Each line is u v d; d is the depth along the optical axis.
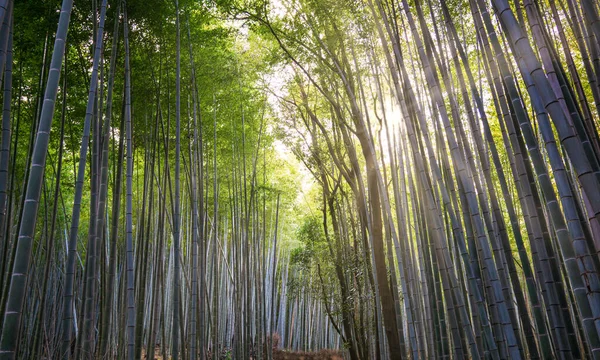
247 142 11.38
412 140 4.29
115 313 8.35
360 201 9.42
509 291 3.94
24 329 7.60
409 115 4.53
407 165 5.70
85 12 6.52
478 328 4.30
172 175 11.15
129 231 5.45
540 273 3.79
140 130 8.23
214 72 8.87
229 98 9.80
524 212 3.96
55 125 8.48
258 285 11.33
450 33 4.41
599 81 3.45
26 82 7.50
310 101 10.58
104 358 5.44
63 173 10.66
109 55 6.89
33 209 3.21
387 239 6.88
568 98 3.47
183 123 8.88
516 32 2.58
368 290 9.05
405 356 6.61
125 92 5.97
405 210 6.61
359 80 6.99
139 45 7.36
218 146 10.70
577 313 4.82
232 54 9.84
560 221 2.62
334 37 7.68
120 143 6.23
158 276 7.39
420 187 5.11
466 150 4.26
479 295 3.73
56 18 6.20
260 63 10.25
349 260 10.15
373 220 8.04
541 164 2.81
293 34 8.19
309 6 7.73
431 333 5.62
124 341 7.24
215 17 8.72
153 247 9.16
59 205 11.50
